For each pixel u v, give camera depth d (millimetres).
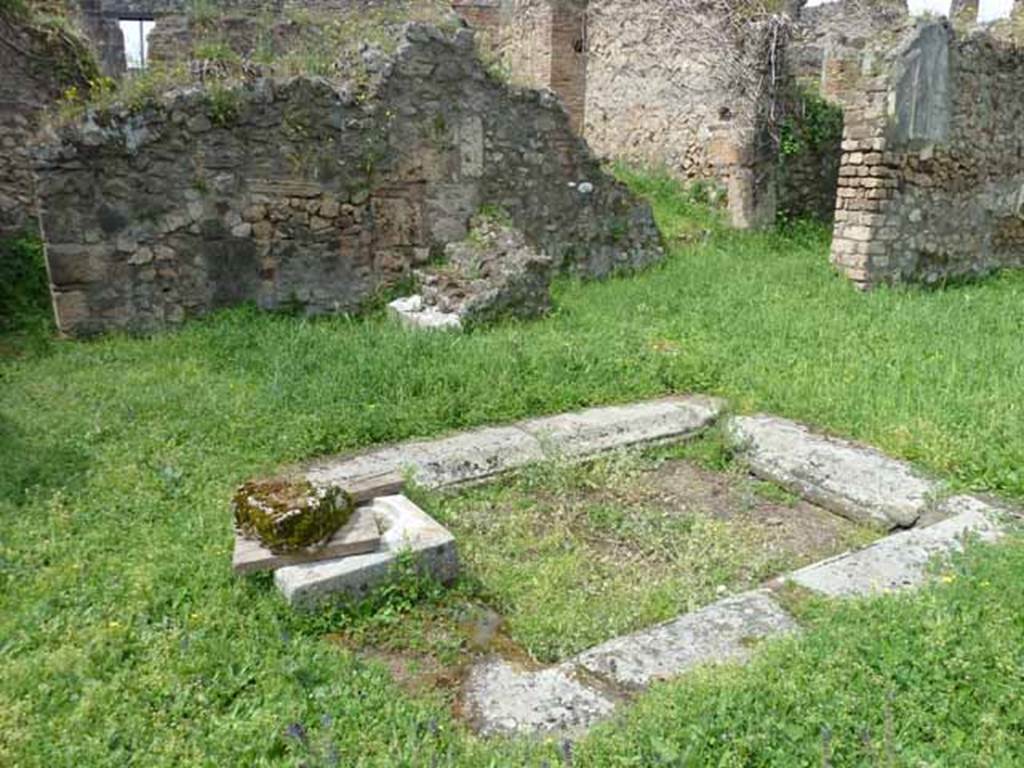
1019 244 10000
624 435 4789
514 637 2963
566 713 2420
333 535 3131
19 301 7191
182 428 4449
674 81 10867
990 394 4938
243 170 6695
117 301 6457
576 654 2832
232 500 3465
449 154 7594
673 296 7652
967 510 3754
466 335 6277
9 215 8391
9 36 8180
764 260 9031
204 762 2129
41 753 2164
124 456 4078
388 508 3461
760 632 2801
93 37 14539
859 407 4902
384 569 3072
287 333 6273
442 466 4250
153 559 3113
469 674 2674
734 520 4035
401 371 5266
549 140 8211
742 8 9938
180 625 2732
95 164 6211
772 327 6555
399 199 7395
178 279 6621
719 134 10305
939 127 8320
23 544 3225
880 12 14336
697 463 4723
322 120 6910
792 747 2119
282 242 6934
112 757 2146
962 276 9234
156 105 6332
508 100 7867
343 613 2943
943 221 8781
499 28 13469
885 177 7984
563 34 12297
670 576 3434
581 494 4270
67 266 6258
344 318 7062
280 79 6730
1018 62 9109
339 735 2244
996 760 2074
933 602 2730
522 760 2150
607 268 8812
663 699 2336
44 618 2750
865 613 2738
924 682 2354
